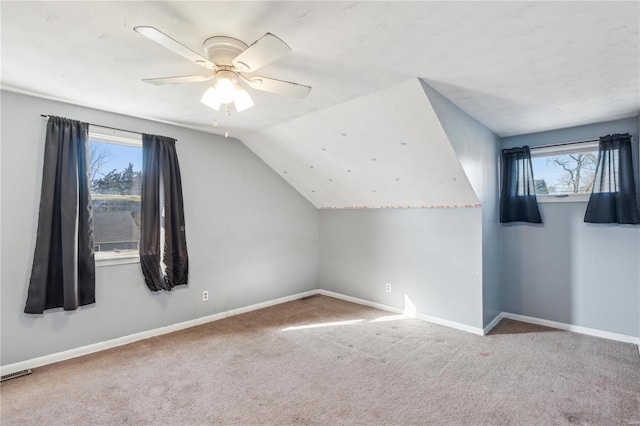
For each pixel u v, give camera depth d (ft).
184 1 4.99
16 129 8.86
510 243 13.10
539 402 7.39
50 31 5.86
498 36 5.98
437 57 6.81
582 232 11.48
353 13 5.31
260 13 5.30
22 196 8.95
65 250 9.24
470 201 11.49
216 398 7.62
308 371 8.86
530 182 12.37
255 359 9.57
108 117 10.37
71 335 9.67
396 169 11.65
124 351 10.10
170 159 11.58
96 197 10.40
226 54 6.17
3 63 7.14
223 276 13.39
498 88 8.39
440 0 4.98
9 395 7.71
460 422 6.74
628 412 7.00
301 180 15.21
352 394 7.76
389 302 14.30
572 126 11.63
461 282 12.00
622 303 10.76
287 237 15.92
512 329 11.94
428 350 10.18
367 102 9.18
